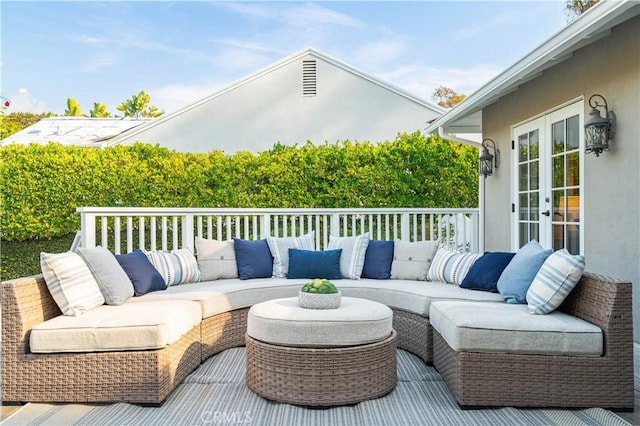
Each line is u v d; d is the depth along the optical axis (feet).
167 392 9.57
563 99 14.66
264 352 9.65
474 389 8.95
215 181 25.82
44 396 9.36
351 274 15.47
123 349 9.33
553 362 8.84
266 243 16.25
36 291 9.82
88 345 9.30
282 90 30.73
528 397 8.87
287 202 25.16
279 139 30.71
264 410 9.07
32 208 26.22
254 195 25.39
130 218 16.26
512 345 8.89
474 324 9.02
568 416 8.54
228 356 12.56
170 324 9.68
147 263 13.14
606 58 12.39
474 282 12.74
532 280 10.65
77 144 31.65
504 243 19.30
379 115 30.68
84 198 26.40
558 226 15.34
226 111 30.68
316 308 10.30
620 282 8.71
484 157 20.26
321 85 30.68
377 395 9.59
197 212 17.26
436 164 25.02
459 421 8.43
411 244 15.71
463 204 25.43
